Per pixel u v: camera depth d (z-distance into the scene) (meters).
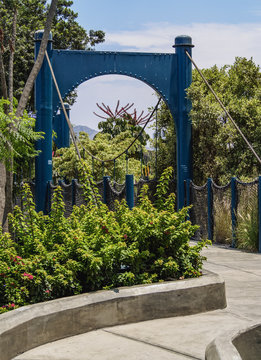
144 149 31.02
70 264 6.08
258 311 6.45
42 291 5.86
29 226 6.86
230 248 13.01
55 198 7.07
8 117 9.41
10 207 9.24
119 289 6.05
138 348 5.11
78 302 5.63
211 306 6.48
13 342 4.89
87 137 28.05
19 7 26.09
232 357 3.73
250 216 12.64
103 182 16.20
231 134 18.20
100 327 5.77
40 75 17.55
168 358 4.81
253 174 18.19
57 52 17.69
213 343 4.01
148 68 18.16
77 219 7.30
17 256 5.94
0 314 5.08
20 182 16.03
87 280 6.22
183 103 18.20
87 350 5.07
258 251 12.22
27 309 5.25
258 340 4.40
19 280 5.89
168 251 7.00
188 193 16.75
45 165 17.45
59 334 5.41
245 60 21.84
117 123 35.41
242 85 21.75
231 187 13.49
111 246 6.41
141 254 6.61
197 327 5.77
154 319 6.12
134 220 6.93
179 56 18.27
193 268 6.85
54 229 6.89
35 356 4.91
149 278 6.54
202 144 18.84
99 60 17.94
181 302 6.27
